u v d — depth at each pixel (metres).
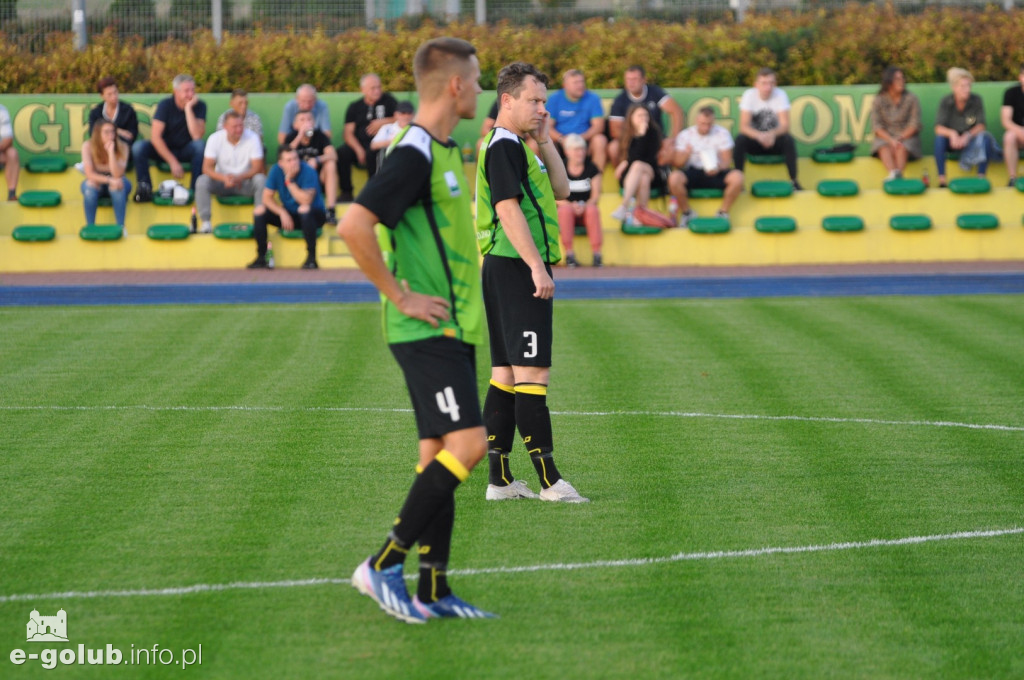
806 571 15.18
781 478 19.75
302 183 48.50
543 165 18.95
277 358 31.16
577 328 35.94
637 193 51.22
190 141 52.78
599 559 15.64
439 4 63.81
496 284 18.41
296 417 24.28
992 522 17.30
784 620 13.50
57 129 56.47
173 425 23.56
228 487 19.08
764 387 27.34
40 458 20.95
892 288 44.47
